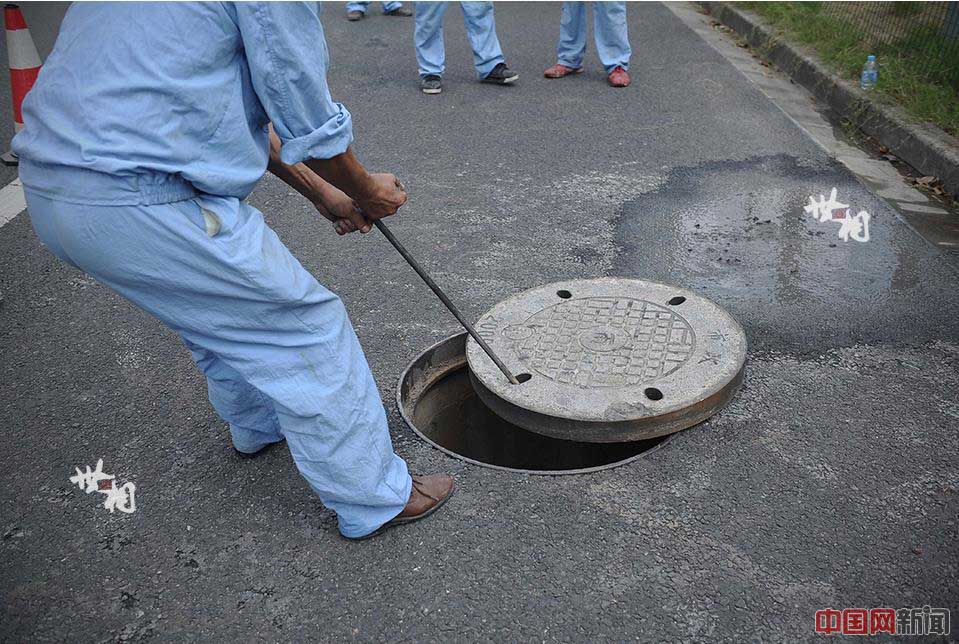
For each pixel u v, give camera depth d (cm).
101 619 222
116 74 172
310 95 184
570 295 341
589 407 272
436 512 249
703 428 278
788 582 221
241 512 255
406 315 353
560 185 474
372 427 222
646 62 695
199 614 222
